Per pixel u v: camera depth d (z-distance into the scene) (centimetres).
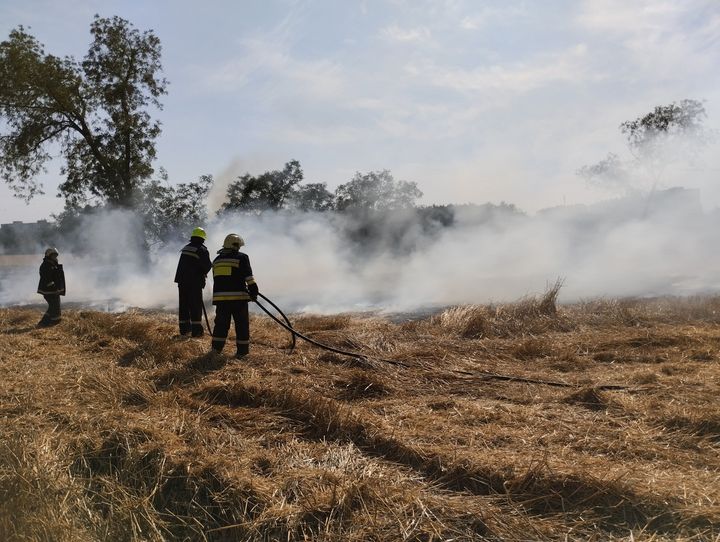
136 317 1112
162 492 393
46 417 515
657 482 361
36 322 1190
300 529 338
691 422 463
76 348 868
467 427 482
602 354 756
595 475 365
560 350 781
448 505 347
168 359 749
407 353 788
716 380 602
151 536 352
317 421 496
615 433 456
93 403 554
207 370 700
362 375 632
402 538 322
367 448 447
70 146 2833
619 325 958
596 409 528
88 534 351
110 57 2748
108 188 2872
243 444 455
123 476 411
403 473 400
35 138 2711
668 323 962
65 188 2842
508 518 338
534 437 450
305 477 385
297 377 664
